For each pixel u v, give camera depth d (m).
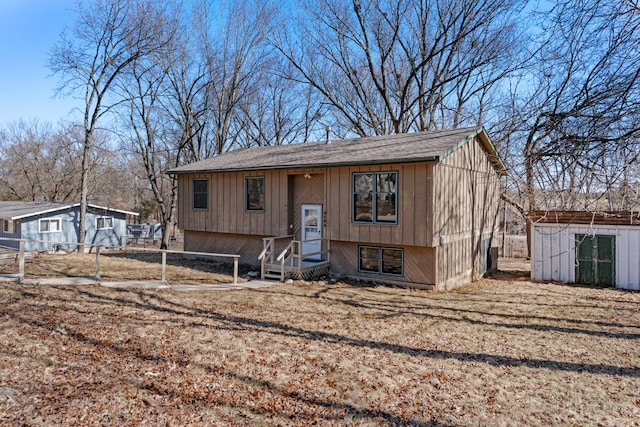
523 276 15.41
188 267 14.80
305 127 32.66
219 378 5.38
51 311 8.17
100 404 4.59
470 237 13.98
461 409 4.69
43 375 5.30
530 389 5.23
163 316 8.16
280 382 5.30
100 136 32.47
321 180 13.55
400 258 12.15
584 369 5.91
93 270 13.57
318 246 13.62
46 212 21.70
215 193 15.80
